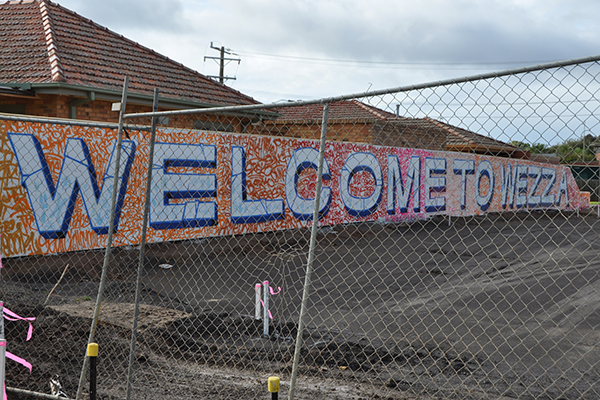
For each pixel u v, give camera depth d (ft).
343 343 23.68
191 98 58.95
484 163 73.41
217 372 20.12
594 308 30.83
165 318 26.68
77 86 47.29
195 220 49.80
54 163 39.70
